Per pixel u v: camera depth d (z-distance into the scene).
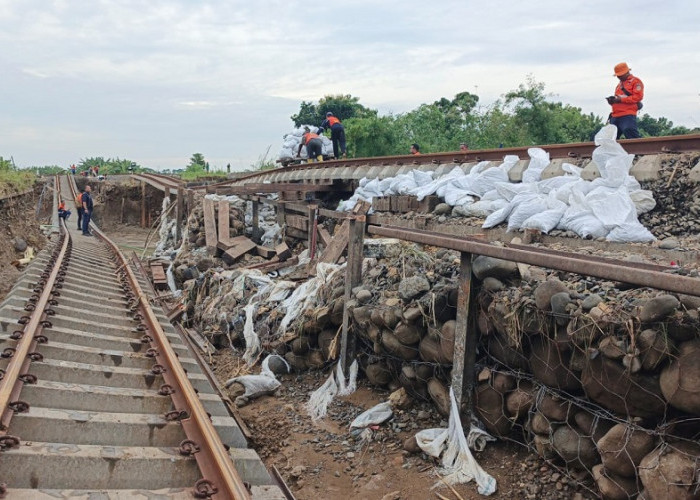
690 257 5.77
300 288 8.66
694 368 3.62
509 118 24.47
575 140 24.20
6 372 4.91
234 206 15.94
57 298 8.50
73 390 4.99
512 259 4.63
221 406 5.66
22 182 22.53
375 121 26.77
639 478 3.97
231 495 3.49
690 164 7.17
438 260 6.75
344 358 7.09
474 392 5.38
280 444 6.18
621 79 9.56
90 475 3.83
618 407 4.13
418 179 10.66
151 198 33.16
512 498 4.72
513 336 4.83
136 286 10.41
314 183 14.97
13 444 3.88
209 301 10.84
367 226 6.93
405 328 5.98
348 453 5.77
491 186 9.20
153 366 5.98
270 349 8.33
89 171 47.41
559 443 4.59
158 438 4.50
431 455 5.32
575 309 4.36
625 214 6.89
